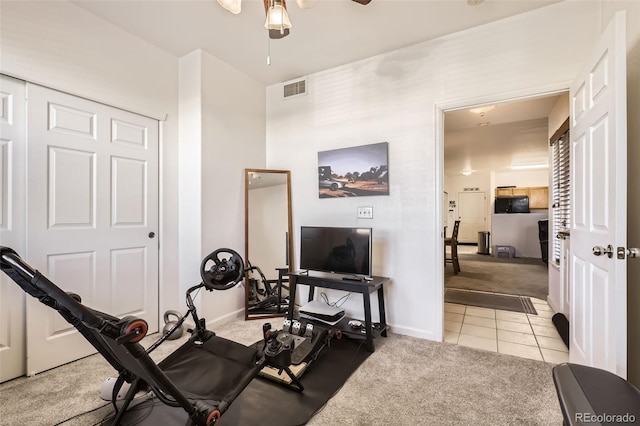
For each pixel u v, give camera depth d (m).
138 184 2.58
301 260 2.85
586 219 1.75
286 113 3.35
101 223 2.33
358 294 2.94
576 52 2.07
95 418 1.57
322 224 3.11
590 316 1.69
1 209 1.87
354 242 2.58
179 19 2.33
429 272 2.56
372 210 2.82
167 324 2.52
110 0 2.12
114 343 1.12
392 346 2.41
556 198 3.34
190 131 2.81
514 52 2.25
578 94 1.90
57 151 2.09
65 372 2.02
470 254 8.26
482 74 2.36
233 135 3.07
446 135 5.16
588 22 2.04
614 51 1.38
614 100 1.38
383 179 2.75
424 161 2.58
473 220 9.97
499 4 2.13
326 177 3.07
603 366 1.49
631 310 1.59
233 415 1.57
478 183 9.86
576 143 1.95
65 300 0.94
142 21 2.35
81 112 2.22
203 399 1.36
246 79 3.22
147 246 2.64
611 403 0.90
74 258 2.18
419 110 2.61
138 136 2.58
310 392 1.78
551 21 2.14
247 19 2.33
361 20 2.30
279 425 1.50
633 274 1.57
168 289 2.79
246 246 3.12
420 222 2.60
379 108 2.79
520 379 1.92
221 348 1.73
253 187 3.23
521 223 7.84
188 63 2.82
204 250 2.75
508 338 2.59
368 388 1.82
